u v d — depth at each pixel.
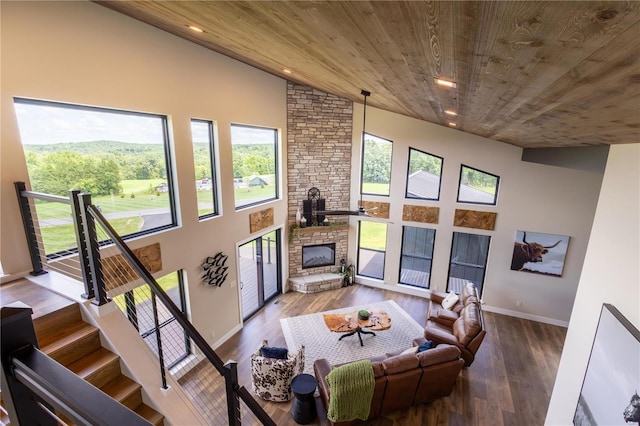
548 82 1.45
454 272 7.73
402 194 7.76
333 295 8.03
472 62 1.51
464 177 7.16
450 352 4.30
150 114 4.32
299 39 2.10
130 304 4.27
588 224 6.26
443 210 7.42
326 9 1.32
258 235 6.82
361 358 5.64
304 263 8.39
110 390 2.31
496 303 7.32
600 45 0.89
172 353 5.08
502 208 6.84
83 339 2.37
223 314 5.98
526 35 0.99
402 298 7.89
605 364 2.36
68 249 3.52
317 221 8.09
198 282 5.33
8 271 2.94
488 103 2.52
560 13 0.77
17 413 0.89
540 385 5.05
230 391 2.00
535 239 6.70
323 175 7.98
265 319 6.88
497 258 7.11
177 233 4.84
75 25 3.24
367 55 2.04
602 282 2.69
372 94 4.88
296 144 7.54
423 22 1.16
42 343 2.27
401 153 7.56
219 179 5.59
